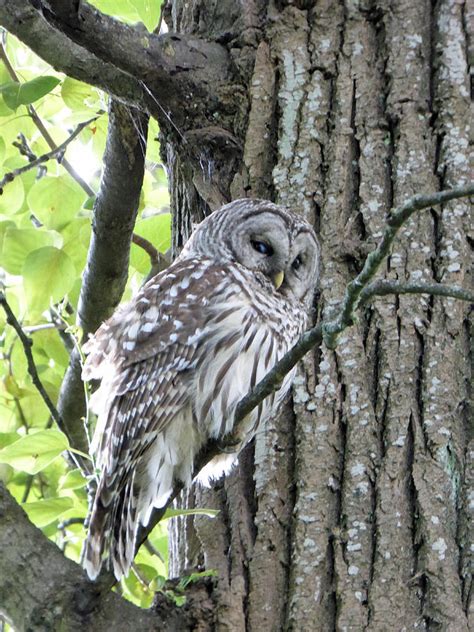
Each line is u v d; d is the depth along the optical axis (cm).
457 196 528
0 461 834
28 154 1239
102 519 717
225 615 700
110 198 938
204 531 750
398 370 743
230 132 864
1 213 1196
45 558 662
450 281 767
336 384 751
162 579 757
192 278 822
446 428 723
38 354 1320
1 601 659
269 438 757
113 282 1003
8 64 1127
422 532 692
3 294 1087
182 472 788
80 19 802
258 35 878
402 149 815
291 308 850
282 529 729
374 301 765
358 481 718
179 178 923
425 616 671
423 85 838
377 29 864
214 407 787
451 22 854
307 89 849
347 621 675
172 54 853
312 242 812
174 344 797
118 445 768
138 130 909
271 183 844
